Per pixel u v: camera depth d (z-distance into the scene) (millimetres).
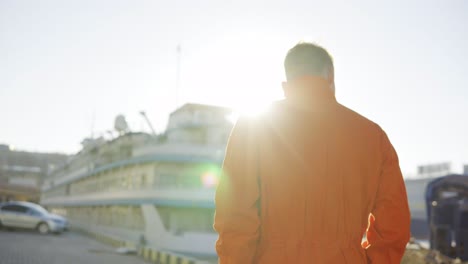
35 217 30844
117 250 21969
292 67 1708
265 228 1554
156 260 18625
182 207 28094
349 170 1550
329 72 1741
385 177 1619
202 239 26047
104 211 38906
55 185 68812
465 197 15172
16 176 112938
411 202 54281
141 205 28688
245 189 1533
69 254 18922
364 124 1645
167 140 31469
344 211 1526
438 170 53656
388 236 1540
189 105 31500
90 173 44281
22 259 15336
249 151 1580
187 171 28406
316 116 1609
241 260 1445
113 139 39781
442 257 7984
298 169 1541
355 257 1503
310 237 1497
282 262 1479
